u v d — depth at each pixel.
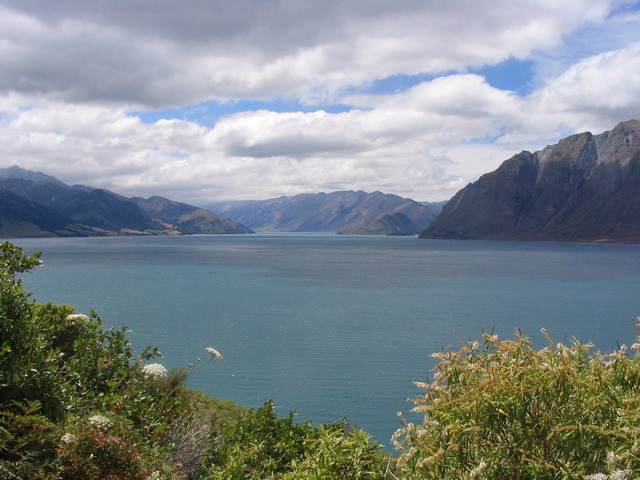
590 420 4.11
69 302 75.19
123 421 7.77
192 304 74.62
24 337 7.88
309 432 9.78
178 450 9.11
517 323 61.50
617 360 4.45
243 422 10.09
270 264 161.12
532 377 4.20
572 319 64.69
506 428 4.23
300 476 5.60
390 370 40.41
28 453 6.28
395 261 182.62
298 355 44.88
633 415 3.86
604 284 106.38
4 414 6.45
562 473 3.86
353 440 5.64
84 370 10.16
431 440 4.56
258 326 58.12
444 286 101.31
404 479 4.76
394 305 75.06
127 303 75.00
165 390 12.13
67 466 6.39
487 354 5.04
